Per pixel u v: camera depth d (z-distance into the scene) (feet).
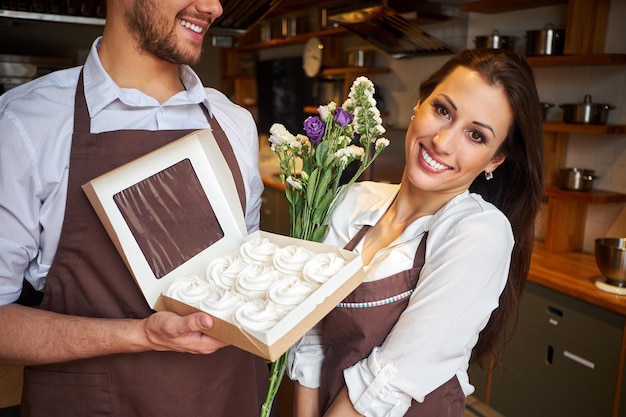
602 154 9.98
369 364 3.51
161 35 3.72
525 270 4.31
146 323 3.30
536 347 9.12
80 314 3.82
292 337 2.88
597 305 8.08
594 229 10.18
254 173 4.78
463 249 3.51
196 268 3.72
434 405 3.64
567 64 9.62
